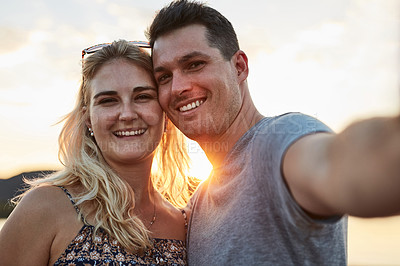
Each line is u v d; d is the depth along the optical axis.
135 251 0.62
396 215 0.30
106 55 0.66
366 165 0.30
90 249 0.60
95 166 0.66
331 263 0.49
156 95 0.68
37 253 0.59
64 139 0.72
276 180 0.44
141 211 0.70
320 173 0.35
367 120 0.31
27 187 0.78
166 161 0.87
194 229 0.64
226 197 0.57
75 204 0.62
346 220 0.56
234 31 0.67
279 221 0.49
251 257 0.51
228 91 0.63
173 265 0.64
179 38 0.64
